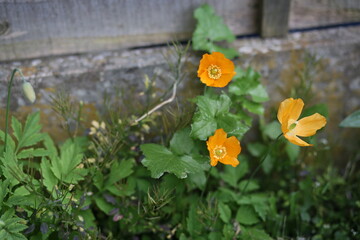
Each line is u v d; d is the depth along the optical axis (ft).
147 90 2.19
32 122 2.00
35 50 2.14
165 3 2.20
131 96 2.25
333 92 2.50
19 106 2.12
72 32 2.14
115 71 2.16
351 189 2.52
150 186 2.11
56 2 2.05
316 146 2.52
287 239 2.23
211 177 2.37
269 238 2.04
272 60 2.34
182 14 2.26
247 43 2.37
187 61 2.24
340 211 2.44
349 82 2.49
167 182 2.02
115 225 2.16
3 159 1.75
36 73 2.09
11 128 2.15
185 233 2.11
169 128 2.30
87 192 1.97
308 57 2.37
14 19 2.03
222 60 1.79
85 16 2.12
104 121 2.20
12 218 1.65
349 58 2.42
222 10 2.31
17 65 2.12
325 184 2.48
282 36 2.42
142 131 2.23
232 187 2.38
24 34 2.08
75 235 1.83
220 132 1.78
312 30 2.48
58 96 2.00
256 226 2.20
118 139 1.99
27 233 1.72
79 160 1.94
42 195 1.72
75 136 2.21
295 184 2.55
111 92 2.22
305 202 2.38
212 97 2.11
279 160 2.52
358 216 2.32
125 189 2.06
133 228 2.08
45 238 1.78
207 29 2.24
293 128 1.81
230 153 1.82
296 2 2.39
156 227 2.06
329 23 2.48
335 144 2.64
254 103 2.21
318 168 2.66
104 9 2.13
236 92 2.17
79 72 2.12
